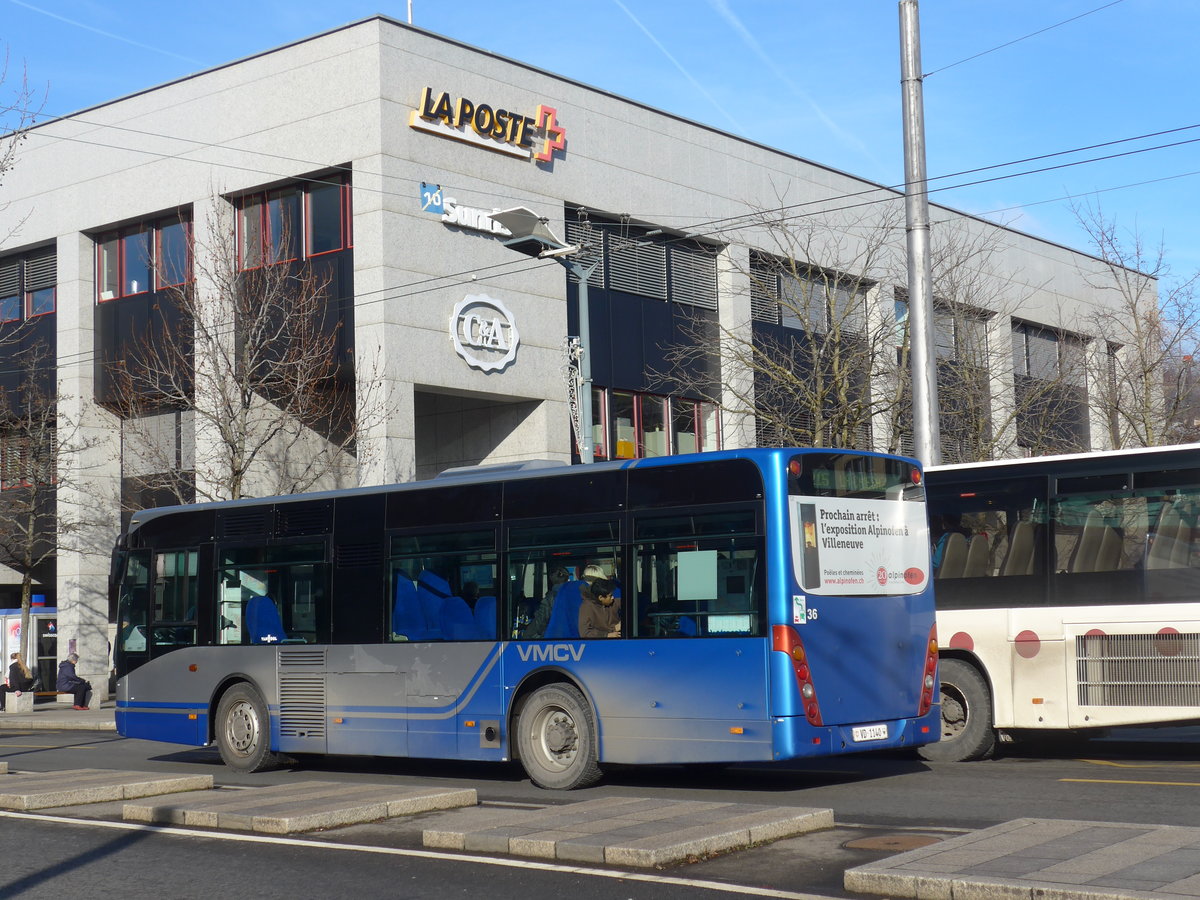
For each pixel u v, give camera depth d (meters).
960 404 31.97
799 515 11.88
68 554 32.44
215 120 30.00
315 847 9.38
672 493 12.43
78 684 31.05
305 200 28.94
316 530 15.16
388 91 27.53
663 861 8.20
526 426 30.08
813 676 11.68
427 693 13.93
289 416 28.47
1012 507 14.12
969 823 9.65
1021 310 40.75
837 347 27.59
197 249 29.59
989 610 14.07
